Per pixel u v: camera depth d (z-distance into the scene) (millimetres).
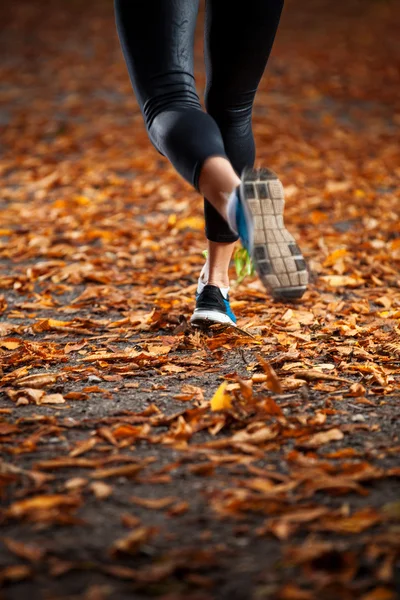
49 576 3209
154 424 4652
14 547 3352
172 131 4590
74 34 25219
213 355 5871
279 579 3170
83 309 7293
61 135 15953
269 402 4664
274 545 3406
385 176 13016
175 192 12266
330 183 12422
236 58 5383
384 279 8148
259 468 4094
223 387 4738
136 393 5195
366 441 4391
